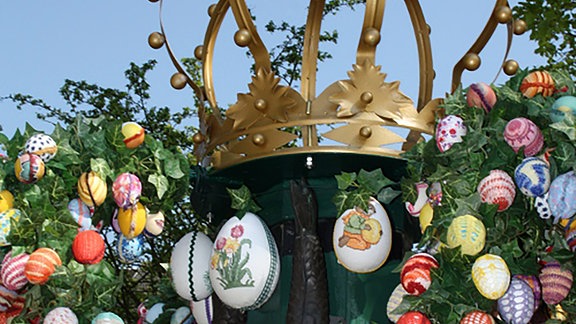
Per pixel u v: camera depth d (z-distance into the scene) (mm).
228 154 3023
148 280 7613
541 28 4965
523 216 2693
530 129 2592
